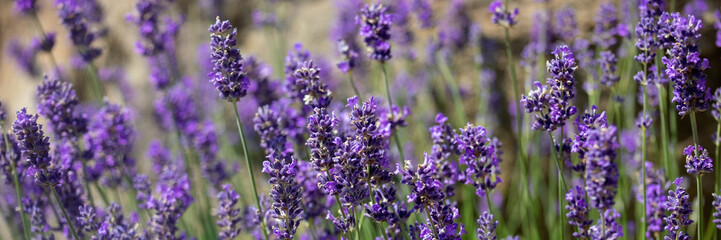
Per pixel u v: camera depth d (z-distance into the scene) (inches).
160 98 222.4
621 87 201.5
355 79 252.2
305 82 123.4
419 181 102.3
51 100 154.4
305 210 137.8
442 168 123.6
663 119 142.3
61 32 343.6
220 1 293.9
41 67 330.0
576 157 183.0
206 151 197.5
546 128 109.4
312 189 136.5
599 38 189.0
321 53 285.0
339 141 103.6
